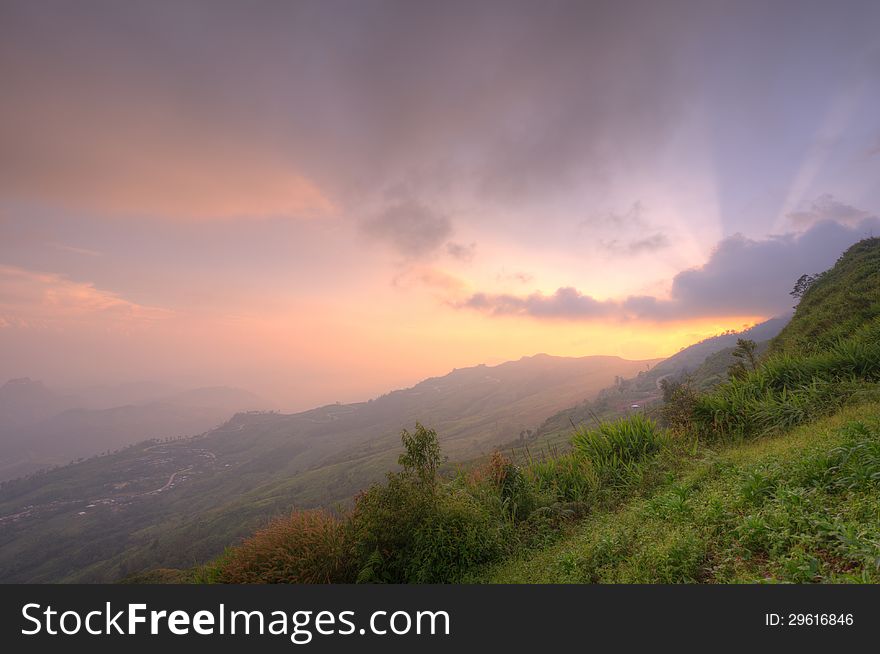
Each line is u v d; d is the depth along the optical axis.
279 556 7.57
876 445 5.86
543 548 7.57
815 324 19.66
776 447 7.78
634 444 10.54
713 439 10.51
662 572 4.88
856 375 10.95
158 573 9.42
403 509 7.57
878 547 4.01
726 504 5.83
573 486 9.62
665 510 6.51
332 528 7.96
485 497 9.16
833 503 5.13
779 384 11.82
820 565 4.21
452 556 7.21
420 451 8.11
